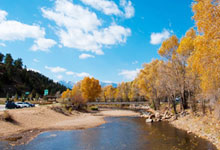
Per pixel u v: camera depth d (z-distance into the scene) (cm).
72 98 5825
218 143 1608
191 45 2948
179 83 3284
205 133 1989
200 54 1019
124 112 5984
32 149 1536
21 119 2638
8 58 14012
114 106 9981
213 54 953
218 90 1869
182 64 3189
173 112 3778
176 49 3400
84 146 1683
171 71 3350
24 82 13612
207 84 1298
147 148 1599
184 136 2014
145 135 2153
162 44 3512
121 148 1612
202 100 2703
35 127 2528
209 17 931
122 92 10400
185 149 1530
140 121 3572
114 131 2466
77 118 3891
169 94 3703
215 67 1010
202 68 1072
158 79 4150
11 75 12825
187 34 3228
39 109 3628
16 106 3962
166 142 1783
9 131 2128
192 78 2817
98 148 1619
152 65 4828
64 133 2292
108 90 11244
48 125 2770
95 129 2634
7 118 2414
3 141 1747
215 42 927
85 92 7575
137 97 9281
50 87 15300
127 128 2717
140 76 5275
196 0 1028
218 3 934
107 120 3828
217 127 1980
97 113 5659
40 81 16175
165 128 2584
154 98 5206
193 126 2402
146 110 6594
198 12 1002
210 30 914
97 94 8188
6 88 11362
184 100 3653
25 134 2103
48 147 1622
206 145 1617
